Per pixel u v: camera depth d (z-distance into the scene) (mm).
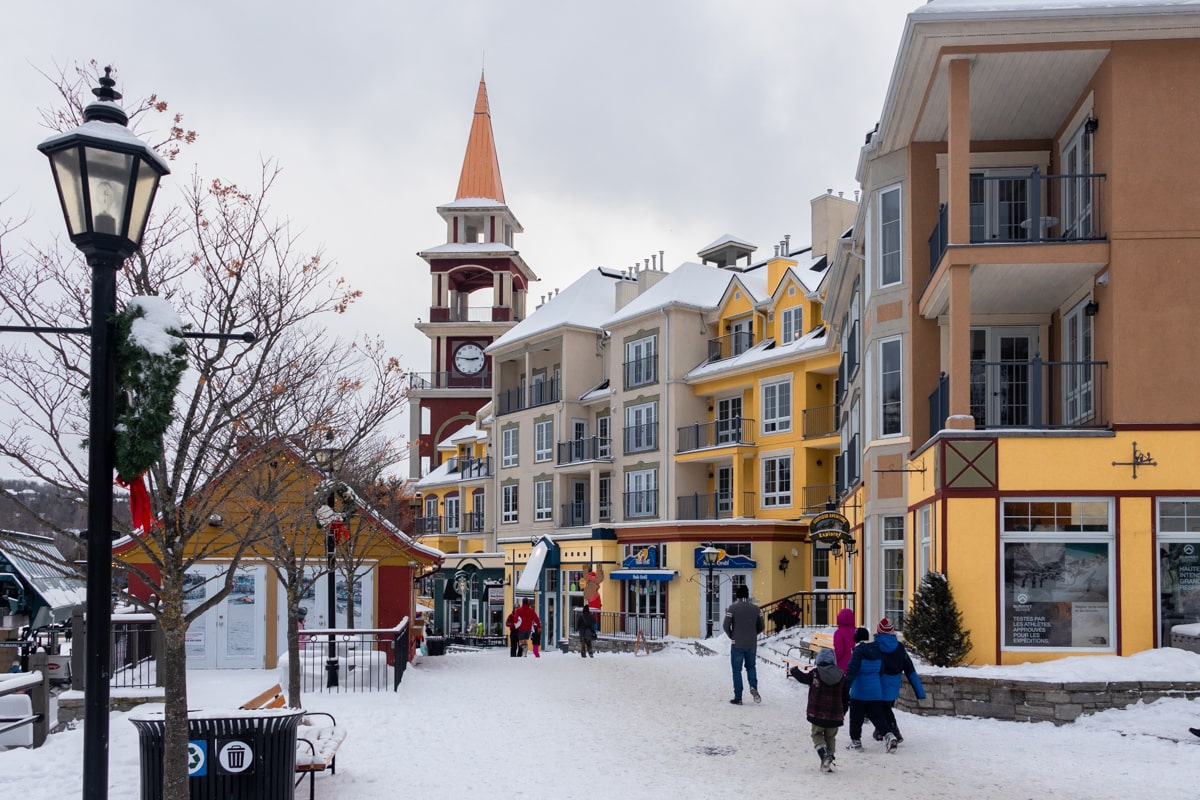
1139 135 15914
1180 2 15445
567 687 19750
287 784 8602
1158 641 15266
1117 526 15469
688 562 37875
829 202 41094
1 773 10555
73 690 14523
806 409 37156
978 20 15781
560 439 47938
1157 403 15609
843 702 11250
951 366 16219
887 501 21188
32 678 12070
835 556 32094
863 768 11375
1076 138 18000
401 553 24859
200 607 8133
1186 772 10984
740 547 37312
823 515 25656
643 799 9953
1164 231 15812
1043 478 15625
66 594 24547
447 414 68500
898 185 21250
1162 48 15969
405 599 24750
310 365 19781
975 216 19375
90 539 6164
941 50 16297
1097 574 15539
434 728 14195
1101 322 16406
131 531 7824
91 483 6227
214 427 8234
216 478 10578
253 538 8688
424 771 11250
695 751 12555
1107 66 16219
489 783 10656
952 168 16516
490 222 71562
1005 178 17156
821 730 11242
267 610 22781
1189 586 15359
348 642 21047
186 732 7898
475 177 74188
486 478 54875
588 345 48906
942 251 18547
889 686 12336
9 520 16469
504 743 13070
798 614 31469
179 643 7938
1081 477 15570
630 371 44375
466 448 65062
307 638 21797
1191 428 15516
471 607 54281
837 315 30688
